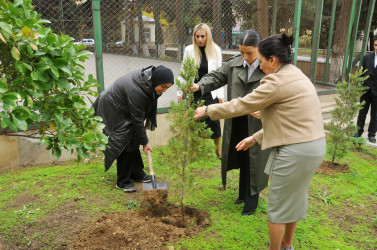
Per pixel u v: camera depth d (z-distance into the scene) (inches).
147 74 140.3
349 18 344.8
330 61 368.8
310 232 132.3
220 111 104.4
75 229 126.9
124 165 160.2
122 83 145.7
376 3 558.9
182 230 127.2
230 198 159.0
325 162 212.5
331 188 175.0
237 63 134.6
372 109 258.1
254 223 135.7
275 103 97.2
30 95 78.3
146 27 343.6
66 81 83.1
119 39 321.7
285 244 114.0
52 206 143.6
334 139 203.6
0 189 159.5
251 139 115.5
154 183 146.4
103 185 167.6
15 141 186.5
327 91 340.2
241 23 288.2
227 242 122.3
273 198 100.6
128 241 117.6
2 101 70.8
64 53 80.9
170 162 128.0
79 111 91.3
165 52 347.6
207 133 124.3
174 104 122.1
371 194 170.6
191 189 129.6
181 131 124.1
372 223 141.7
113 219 131.2
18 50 73.9
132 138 155.6
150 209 140.3
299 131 94.1
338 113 205.2
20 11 81.0
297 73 96.5
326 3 360.8
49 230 125.6
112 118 150.9
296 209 100.3
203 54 189.8
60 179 172.6
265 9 292.8
